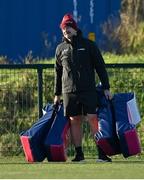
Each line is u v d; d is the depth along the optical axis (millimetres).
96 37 51344
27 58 46219
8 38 53000
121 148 26422
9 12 53062
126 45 48500
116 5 52594
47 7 53219
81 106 26266
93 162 26656
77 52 26188
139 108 30859
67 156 28141
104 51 49844
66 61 26266
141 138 30219
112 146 26594
